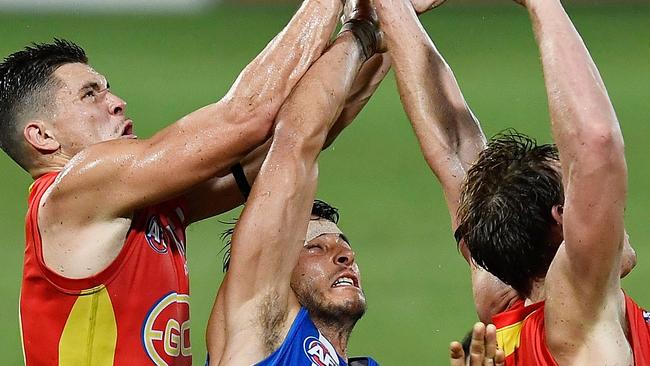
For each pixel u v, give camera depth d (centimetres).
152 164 1605
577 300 1391
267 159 1633
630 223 4619
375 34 1808
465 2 9512
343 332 1798
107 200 1611
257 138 1650
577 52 1419
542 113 6438
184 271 1731
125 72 7762
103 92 1797
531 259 1496
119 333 1631
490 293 1673
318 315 1775
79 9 9756
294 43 1689
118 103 1805
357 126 6344
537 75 7325
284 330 1633
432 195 5081
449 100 1811
